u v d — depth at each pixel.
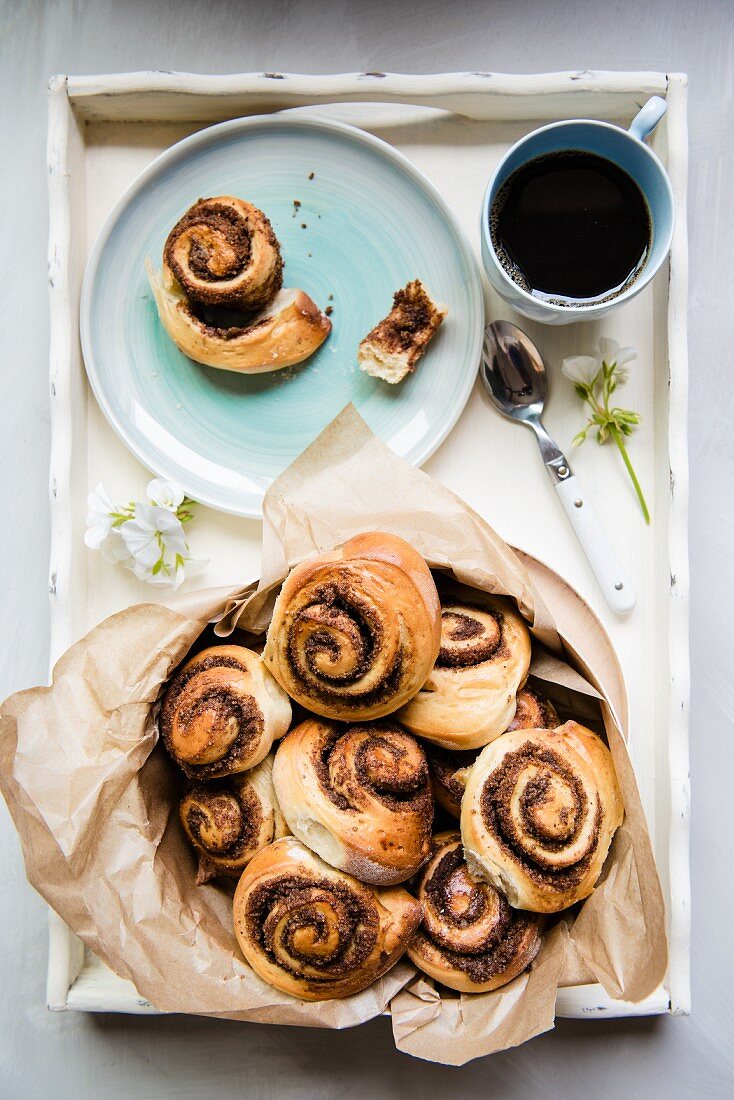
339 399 0.76
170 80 0.74
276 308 0.76
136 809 0.68
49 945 0.76
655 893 0.67
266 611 0.71
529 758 0.68
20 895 0.79
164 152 0.75
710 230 0.79
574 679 0.70
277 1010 0.67
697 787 0.79
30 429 0.79
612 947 0.68
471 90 0.74
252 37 0.79
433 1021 0.68
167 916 0.67
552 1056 0.78
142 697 0.68
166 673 0.68
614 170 0.72
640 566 0.77
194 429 0.76
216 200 0.74
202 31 0.79
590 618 0.73
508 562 0.69
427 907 0.69
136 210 0.75
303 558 0.70
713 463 0.79
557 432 0.77
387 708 0.68
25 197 0.79
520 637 0.70
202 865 0.70
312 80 0.74
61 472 0.74
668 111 0.75
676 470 0.75
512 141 0.77
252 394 0.76
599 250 0.72
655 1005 0.74
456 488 0.77
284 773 0.68
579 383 0.76
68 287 0.75
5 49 0.79
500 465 0.77
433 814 0.71
